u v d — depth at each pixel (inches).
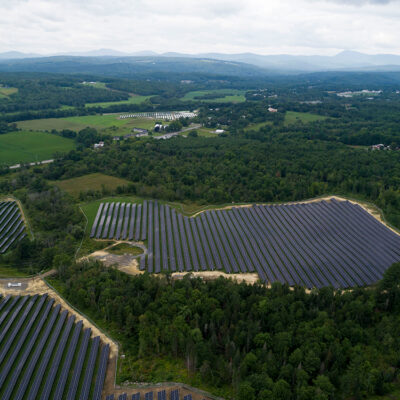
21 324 3853.3
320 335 3361.2
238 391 2881.4
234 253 5561.0
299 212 6825.8
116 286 4323.3
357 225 6299.2
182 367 3277.6
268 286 4771.2
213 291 4168.3
